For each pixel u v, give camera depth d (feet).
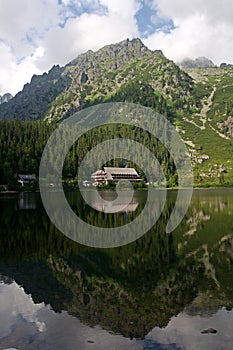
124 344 38.91
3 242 98.68
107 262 76.59
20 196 297.74
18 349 37.78
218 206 203.00
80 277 65.16
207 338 40.19
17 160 465.88
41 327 43.47
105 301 52.19
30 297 54.29
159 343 38.99
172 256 81.71
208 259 78.48
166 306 49.83
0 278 64.28
